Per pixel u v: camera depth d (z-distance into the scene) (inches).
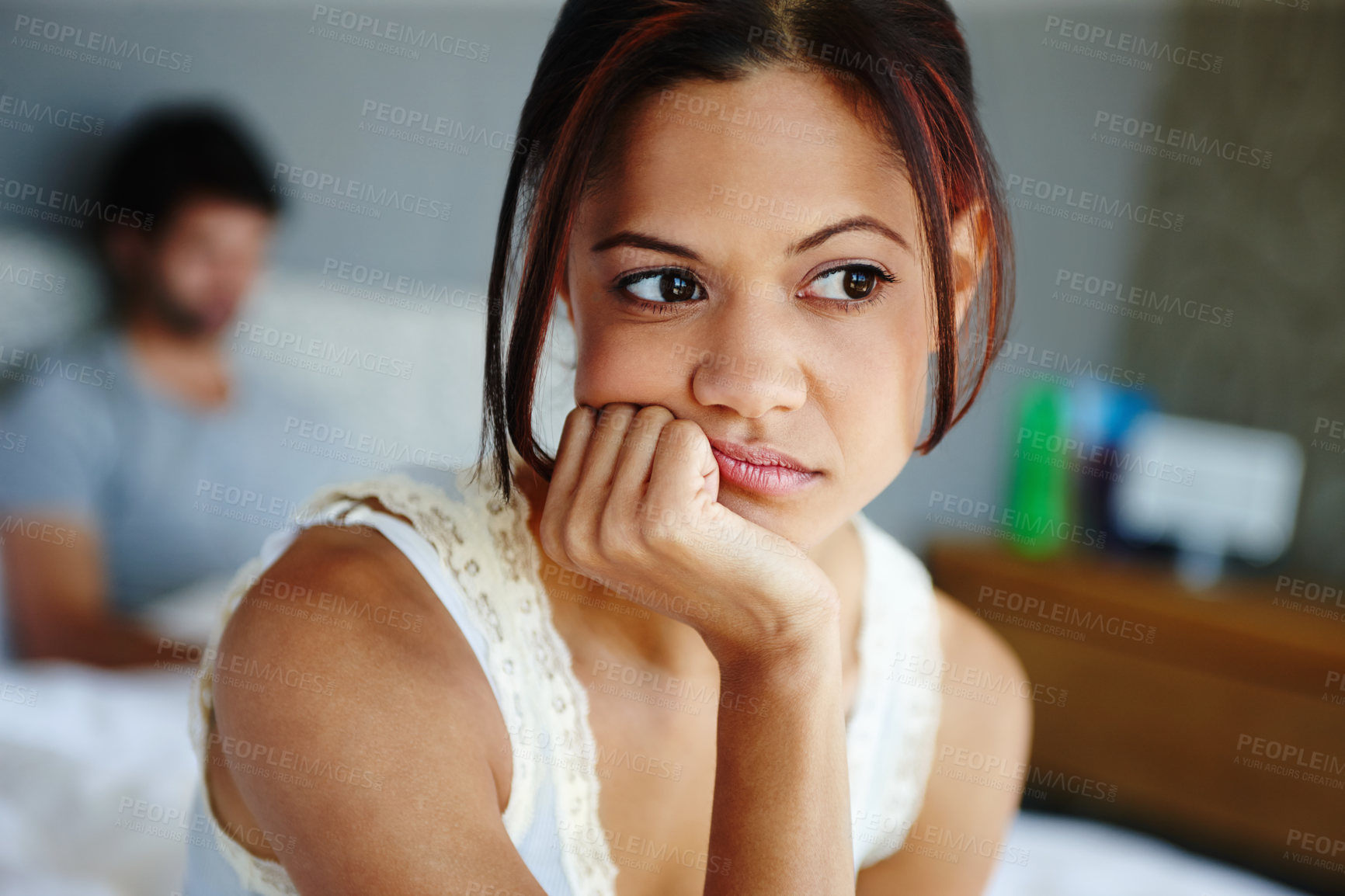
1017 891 41.8
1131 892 42.5
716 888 24.5
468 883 22.9
